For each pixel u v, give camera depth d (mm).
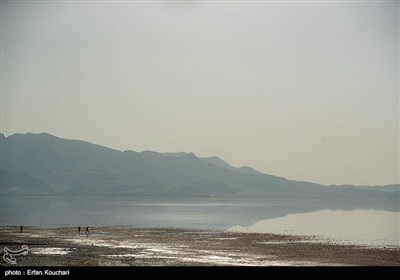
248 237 61844
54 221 94875
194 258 41938
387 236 65500
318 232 72000
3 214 121562
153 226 81812
